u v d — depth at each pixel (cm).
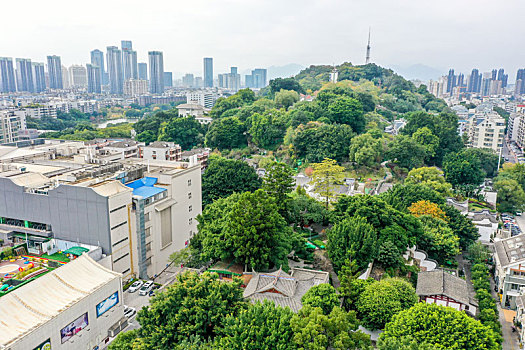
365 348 4191
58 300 5469
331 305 5328
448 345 4609
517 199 13725
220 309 4678
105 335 6119
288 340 4184
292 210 9044
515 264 7806
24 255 7181
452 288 6862
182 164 9762
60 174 8869
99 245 7156
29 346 4769
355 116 17212
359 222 7531
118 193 7244
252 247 6912
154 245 8238
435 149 16262
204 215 8381
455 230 9981
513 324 7288
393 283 6247
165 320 4794
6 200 7619
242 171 11862
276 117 17538
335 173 10362
